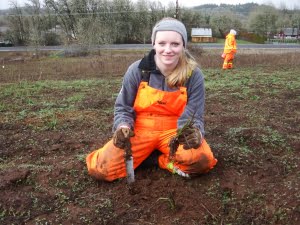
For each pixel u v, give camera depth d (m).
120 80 4.89
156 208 1.34
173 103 1.49
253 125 2.32
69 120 2.53
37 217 1.31
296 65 6.87
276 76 4.98
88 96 3.56
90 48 11.39
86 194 1.45
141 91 1.50
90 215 1.31
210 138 2.02
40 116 2.66
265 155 1.78
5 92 3.85
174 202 1.34
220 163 1.65
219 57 8.31
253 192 1.42
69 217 1.30
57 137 2.15
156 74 1.49
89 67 7.11
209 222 1.27
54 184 1.52
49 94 3.76
